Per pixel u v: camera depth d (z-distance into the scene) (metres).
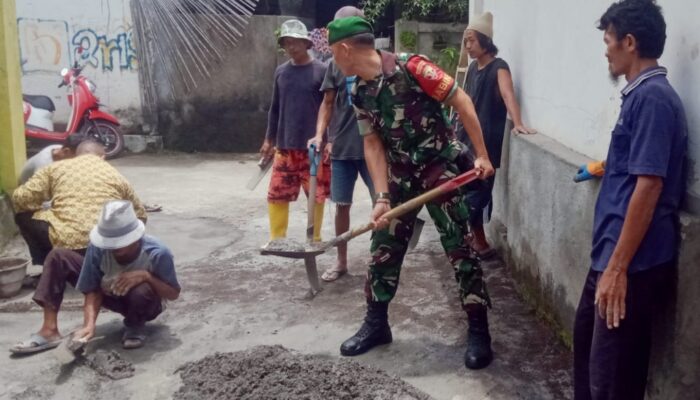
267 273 4.77
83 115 9.44
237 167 9.07
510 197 4.57
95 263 3.45
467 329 3.73
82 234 3.80
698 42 2.27
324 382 3.03
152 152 10.12
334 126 4.40
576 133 3.51
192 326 3.88
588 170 2.92
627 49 2.22
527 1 4.47
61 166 4.08
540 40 4.16
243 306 4.17
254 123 10.25
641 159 2.11
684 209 2.35
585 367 2.57
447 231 3.27
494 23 5.56
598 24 2.54
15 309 4.16
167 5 9.73
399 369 3.30
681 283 2.29
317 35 6.79
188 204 6.92
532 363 3.33
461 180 3.12
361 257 5.08
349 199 4.48
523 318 3.88
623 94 2.28
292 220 6.16
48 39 9.64
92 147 4.30
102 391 3.16
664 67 2.35
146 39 9.79
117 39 9.77
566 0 3.62
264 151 4.87
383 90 3.08
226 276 4.72
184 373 3.26
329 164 4.68
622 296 2.21
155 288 3.58
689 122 2.34
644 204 2.12
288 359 3.25
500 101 4.59
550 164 3.62
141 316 3.62
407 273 4.66
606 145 3.07
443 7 10.32
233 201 7.04
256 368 3.18
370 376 3.10
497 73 4.50
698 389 2.38
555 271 3.60
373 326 3.50
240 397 2.97
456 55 9.98
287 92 4.59
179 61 9.94
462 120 3.12
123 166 9.09
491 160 4.61
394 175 3.30
